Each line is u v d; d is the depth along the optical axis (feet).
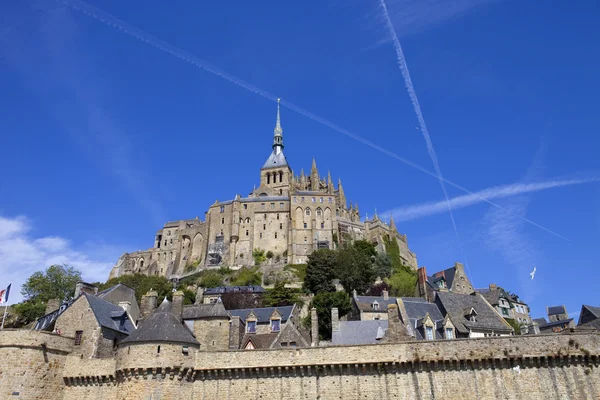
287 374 165.27
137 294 370.32
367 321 204.85
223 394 165.37
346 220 540.93
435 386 157.28
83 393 172.86
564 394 151.53
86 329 186.19
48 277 337.93
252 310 255.91
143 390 158.81
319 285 376.89
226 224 529.04
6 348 169.89
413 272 464.24
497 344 158.81
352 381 161.79
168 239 599.16
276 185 626.64
